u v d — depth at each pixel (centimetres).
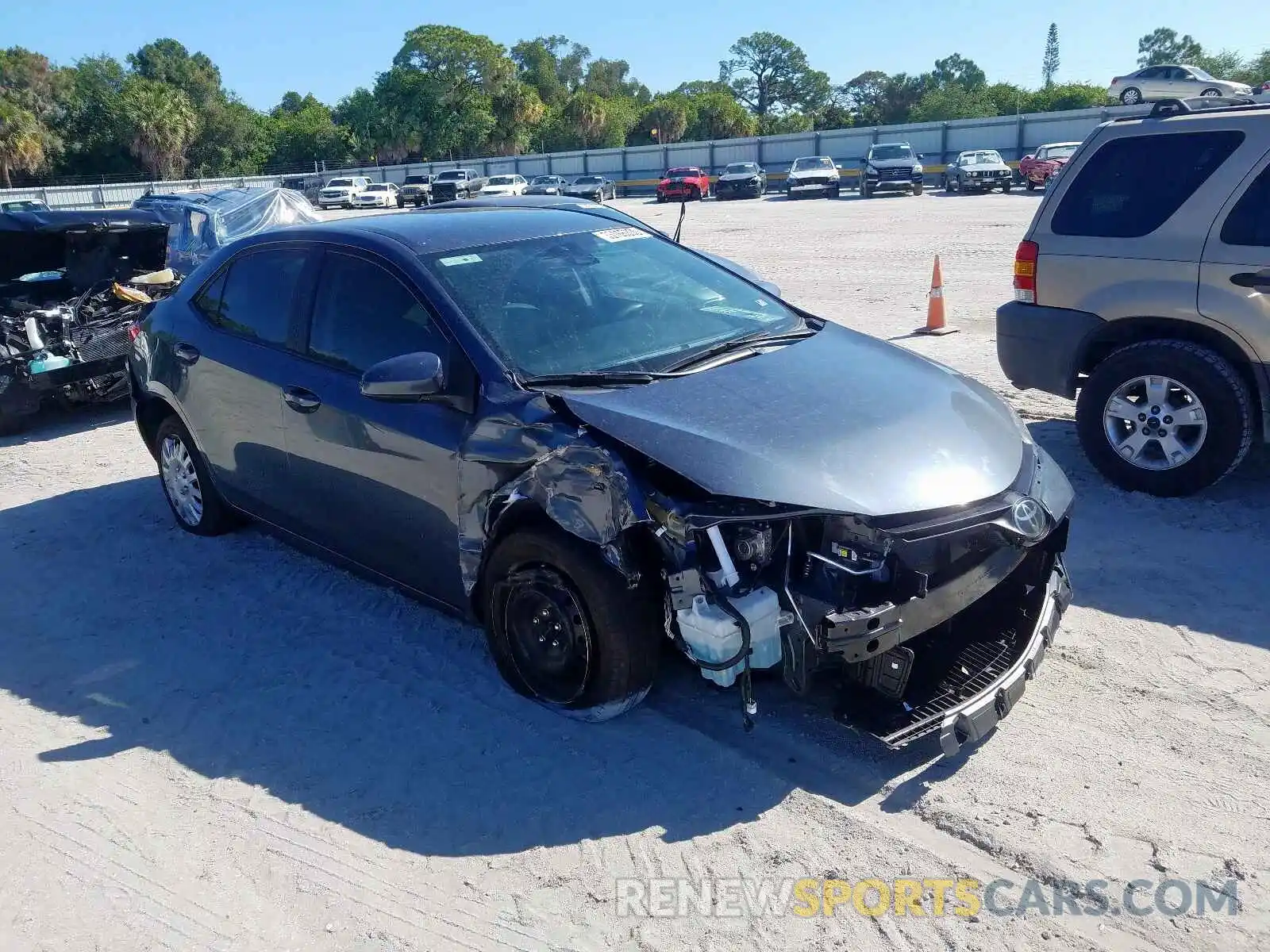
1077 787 331
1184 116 559
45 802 352
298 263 468
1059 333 597
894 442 349
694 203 4288
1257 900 283
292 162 8838
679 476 333
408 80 7944
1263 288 519
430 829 328
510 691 401
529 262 438
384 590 495
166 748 380
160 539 575
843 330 459
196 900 303
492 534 378
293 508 475
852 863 303
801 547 335
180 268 999
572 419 355
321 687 413
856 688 353
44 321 837
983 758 348
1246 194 528
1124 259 566
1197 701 374
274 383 459
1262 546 494
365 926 290
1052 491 374
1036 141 4734
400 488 407
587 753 359
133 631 470
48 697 420
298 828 332
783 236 2233
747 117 8831
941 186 4100
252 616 479
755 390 375
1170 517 534
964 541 348
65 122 7825
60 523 613
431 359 376
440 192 5069
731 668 330
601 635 353
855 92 12325
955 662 363
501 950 279
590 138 8444
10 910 303
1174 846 304
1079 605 449
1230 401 529
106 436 825
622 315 426
